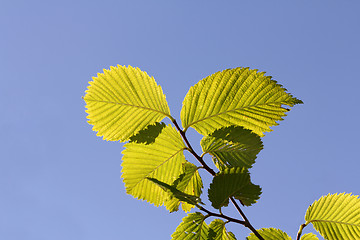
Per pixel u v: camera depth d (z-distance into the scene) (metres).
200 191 0.61
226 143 0.60
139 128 0.61
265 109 0.60
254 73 0.60
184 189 0.62
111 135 0.61
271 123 0.61
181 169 0.61
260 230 0.63
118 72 0.60
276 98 0.60
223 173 0.59
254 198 0.59
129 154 0.61
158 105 0.61
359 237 0.61
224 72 0.60
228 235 0.60
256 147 0.60
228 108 0.60
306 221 0.63
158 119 0.61
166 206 0.62
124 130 0.61
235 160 0.61
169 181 0.62
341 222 0.62
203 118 0.61
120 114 0.61
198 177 0.61
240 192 0.59
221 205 0.60
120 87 0.61
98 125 0.61
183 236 0.60
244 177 0.59
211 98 0.60
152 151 0.61
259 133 0.61
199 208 0.60
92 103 0.61
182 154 0.61
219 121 0.61
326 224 0.62
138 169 0.61
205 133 0.61
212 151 0.61
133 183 0.62
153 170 0.62
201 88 0.60
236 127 0.60
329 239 0.62
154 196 0.62
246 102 0.60
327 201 0.62
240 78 0.60
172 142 0.61
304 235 0.63
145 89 0.61
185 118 0.61
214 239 0.60
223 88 0.60
